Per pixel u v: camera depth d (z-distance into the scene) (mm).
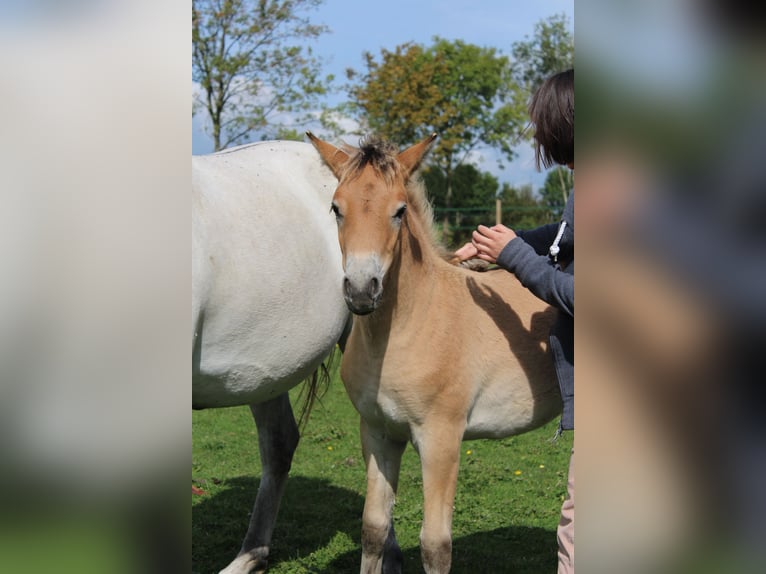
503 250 3049
